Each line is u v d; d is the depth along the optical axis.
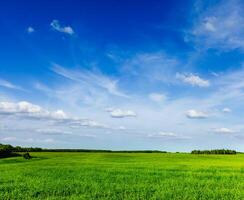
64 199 25.03
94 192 28.02
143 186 31.36
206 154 149.25
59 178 38.12
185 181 35.62
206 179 38.44
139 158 103.50
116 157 109.81
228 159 101.00
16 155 113.31
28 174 43.34
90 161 82.94
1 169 54.12
